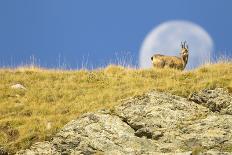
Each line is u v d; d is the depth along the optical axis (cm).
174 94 7625
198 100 7425
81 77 9406
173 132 6700
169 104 7262
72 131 6844
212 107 7238
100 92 8456
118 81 9019
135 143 6556
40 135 6925
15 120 7494
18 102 8431
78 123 6962
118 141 6612
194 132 6650
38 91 8825
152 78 9181
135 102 7375
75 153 6475
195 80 8375
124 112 7200
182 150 6356
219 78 7888
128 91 8012
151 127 6838
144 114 7088
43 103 8300
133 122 6981
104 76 9369
